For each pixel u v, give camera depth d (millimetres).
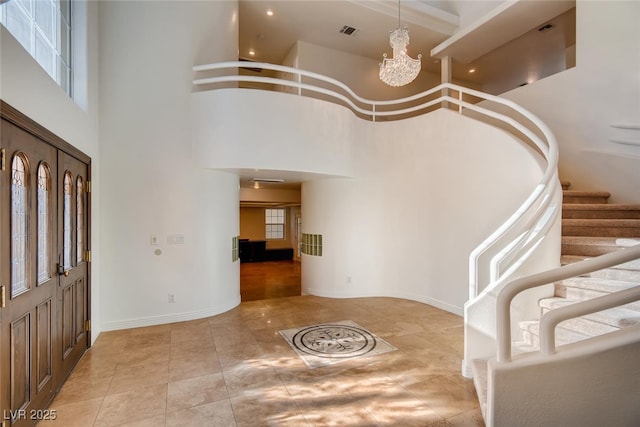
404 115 8141
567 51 7129
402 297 5590
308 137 4691
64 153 2848
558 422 1888
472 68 8086
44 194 2473
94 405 2459
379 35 6773
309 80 7008
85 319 3414
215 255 4613
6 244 1912
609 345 1868
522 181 3967
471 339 2869
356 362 3172
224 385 2746
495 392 1883
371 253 5766
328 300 5496
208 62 4633
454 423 2248
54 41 3047
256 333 3938
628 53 4180
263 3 5766
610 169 4363
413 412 2371
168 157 4258
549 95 5133
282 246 13047
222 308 4730
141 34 4172
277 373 2949
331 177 5531
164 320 4238
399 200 5609
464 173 4660
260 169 4504
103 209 3951
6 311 1909
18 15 2336
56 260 2656
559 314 1899
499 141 4227
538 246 2955
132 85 4105
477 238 4469
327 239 5809
